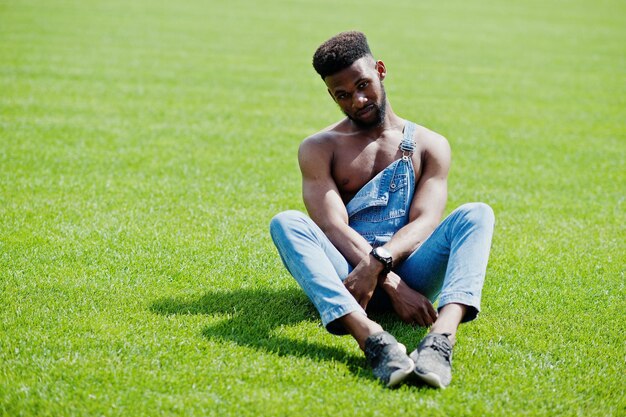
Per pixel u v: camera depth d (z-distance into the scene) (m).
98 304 4.07
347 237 3.85
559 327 4.00
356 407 3.02
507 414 3.02
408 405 3.03
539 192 7.14
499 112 11.34
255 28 20.59
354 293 3.68
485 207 3.67
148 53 15.51
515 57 17.38
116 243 5.11
